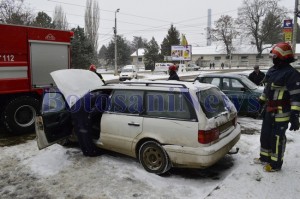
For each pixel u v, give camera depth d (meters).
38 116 5.68
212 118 4.66
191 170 5.18
